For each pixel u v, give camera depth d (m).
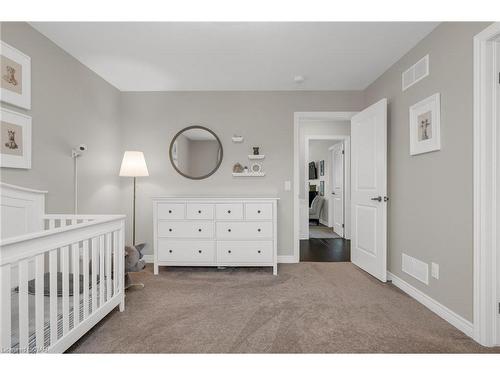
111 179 3.49
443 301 2.12
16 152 2.05
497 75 1.73
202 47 2.57
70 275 2.20
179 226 3.23
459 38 1.95
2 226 1.97
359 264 3.43
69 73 2.67
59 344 1.46
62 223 2.29
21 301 1.23
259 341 1.80
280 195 3.72
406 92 2.66
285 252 3.71
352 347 1.73
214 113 3.74
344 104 3.71
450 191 2.04
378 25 2.21
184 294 2.60
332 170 6.59
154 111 3.73
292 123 3.72
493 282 1.73
